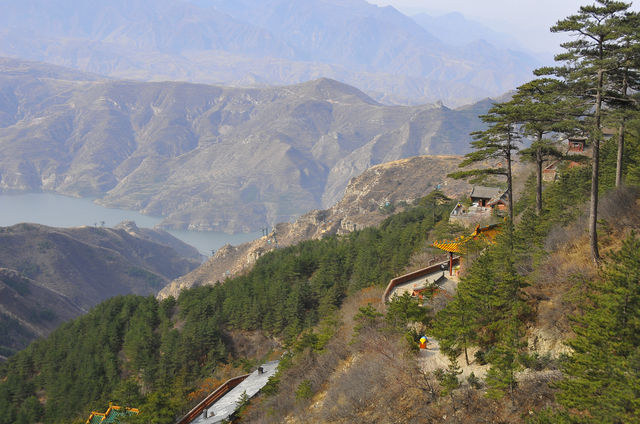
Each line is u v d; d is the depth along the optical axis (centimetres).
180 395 5678
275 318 7769
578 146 7781
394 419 2670
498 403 2420
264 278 9356
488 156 4322
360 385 3069
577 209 4034
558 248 3538
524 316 2927
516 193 7688
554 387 2170
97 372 8200
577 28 3216
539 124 3844
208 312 8725
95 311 10462
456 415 2462
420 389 2773
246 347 7762
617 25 3058
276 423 3544
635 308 2095
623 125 3144
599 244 3331
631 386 1833
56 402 8056
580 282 2756
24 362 9744
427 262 6147
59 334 10338
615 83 3406
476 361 2892
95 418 5938
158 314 9425
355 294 6738
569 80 3412
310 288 7969
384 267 7125
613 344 2066
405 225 10156
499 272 3366
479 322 3030
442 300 3812
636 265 2167
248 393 4797
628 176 3956
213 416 4541
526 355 2516
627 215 3475
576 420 1956
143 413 4838
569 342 2233
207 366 7325
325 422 3009
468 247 4562
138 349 8150
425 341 3278
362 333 3919
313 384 3759
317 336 4741
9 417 8244
